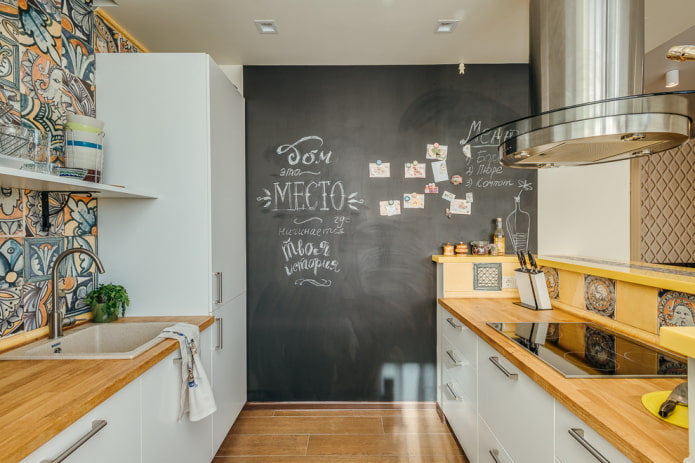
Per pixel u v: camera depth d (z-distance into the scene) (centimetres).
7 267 150
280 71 279
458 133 280
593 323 184
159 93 202
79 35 190
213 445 204
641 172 423
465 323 197
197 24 223
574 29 151
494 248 270
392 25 225
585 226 283
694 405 70
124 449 122
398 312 280
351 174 279
